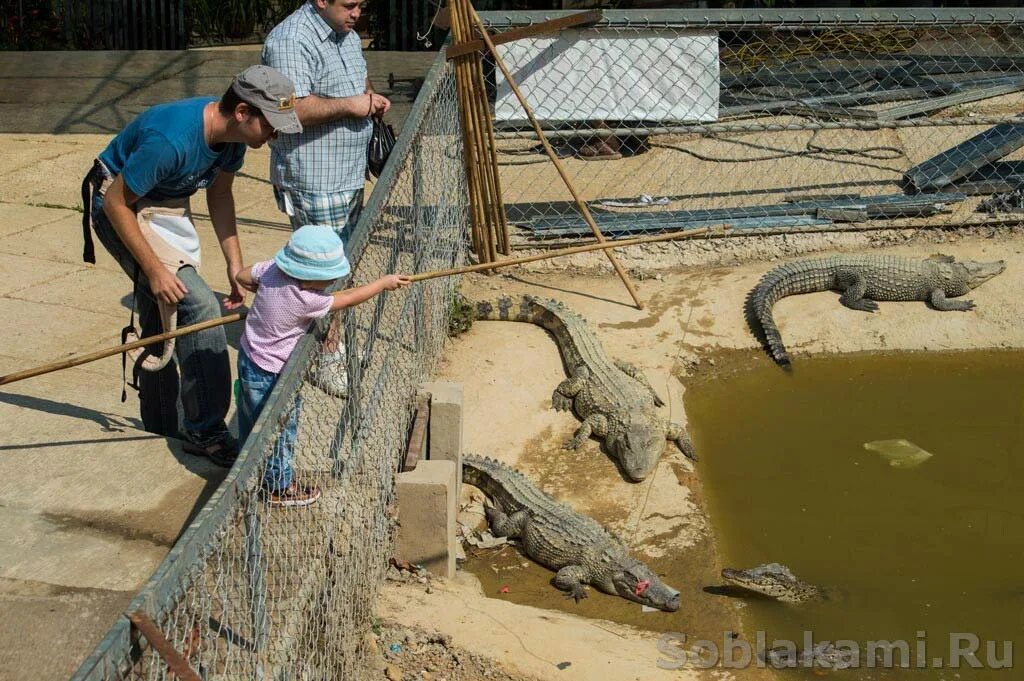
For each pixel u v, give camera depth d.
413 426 5.55
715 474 6.47
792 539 5.88
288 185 6.11
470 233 8.58
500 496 6.11
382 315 5.47
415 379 5.95
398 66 11.88
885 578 5.55
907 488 6.32
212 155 4.42
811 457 6.64
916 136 10.77
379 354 5.29
